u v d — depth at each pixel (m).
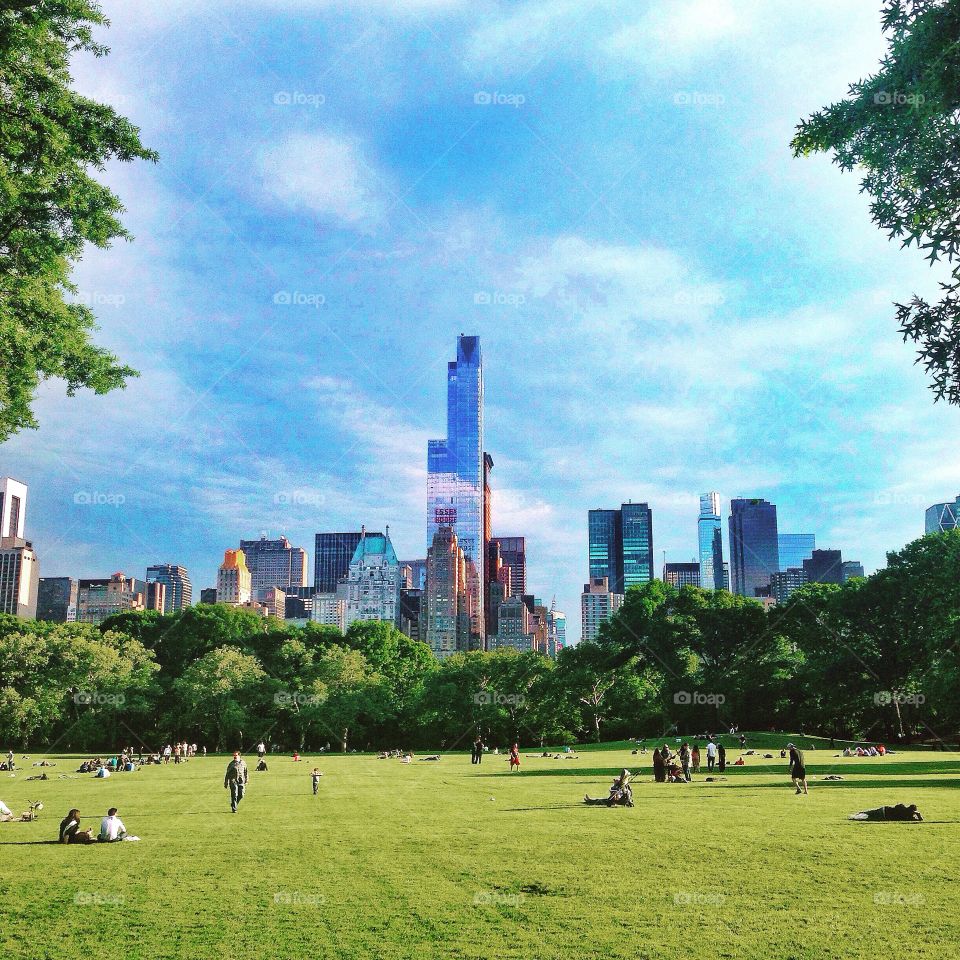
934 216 16.67
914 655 78.38
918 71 15.84
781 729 98.25
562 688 103.50
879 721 86.25
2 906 14.64
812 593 97.31
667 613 107.69
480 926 12.93
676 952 11.45
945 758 56.00
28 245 24.39
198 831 24.05
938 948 11.41
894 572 81.12
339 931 12.79
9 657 98.81
